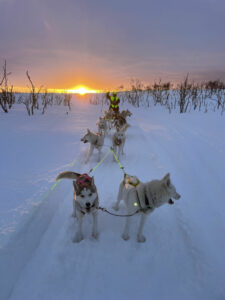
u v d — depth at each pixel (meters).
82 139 5.45
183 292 2.09
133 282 2.19
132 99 23.89
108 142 8.01
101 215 3.37
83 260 2.44
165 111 16.78
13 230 2.58
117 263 2.42
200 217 3.25
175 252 2.61
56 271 2.25
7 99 12.77
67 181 4.29
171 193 2.62
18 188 3.65
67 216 3.24
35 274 2.20
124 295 2.04
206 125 9.50
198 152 5.94
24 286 2.06
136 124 11.58
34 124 9.08
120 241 2.78
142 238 2.80
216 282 2.20
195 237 2.84
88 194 2.59
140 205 2.60
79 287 2.10
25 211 3.00
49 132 7.85
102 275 2.25
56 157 5.46
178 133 8.46
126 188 2.91
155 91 25.42
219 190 3.97
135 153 6.46
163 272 2.32
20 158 5.05
